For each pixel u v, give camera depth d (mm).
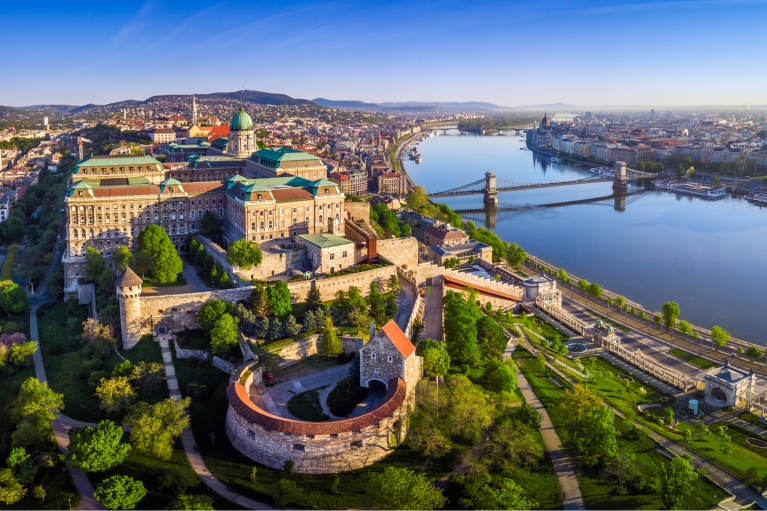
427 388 199500
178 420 189250
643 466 186125
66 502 164000
